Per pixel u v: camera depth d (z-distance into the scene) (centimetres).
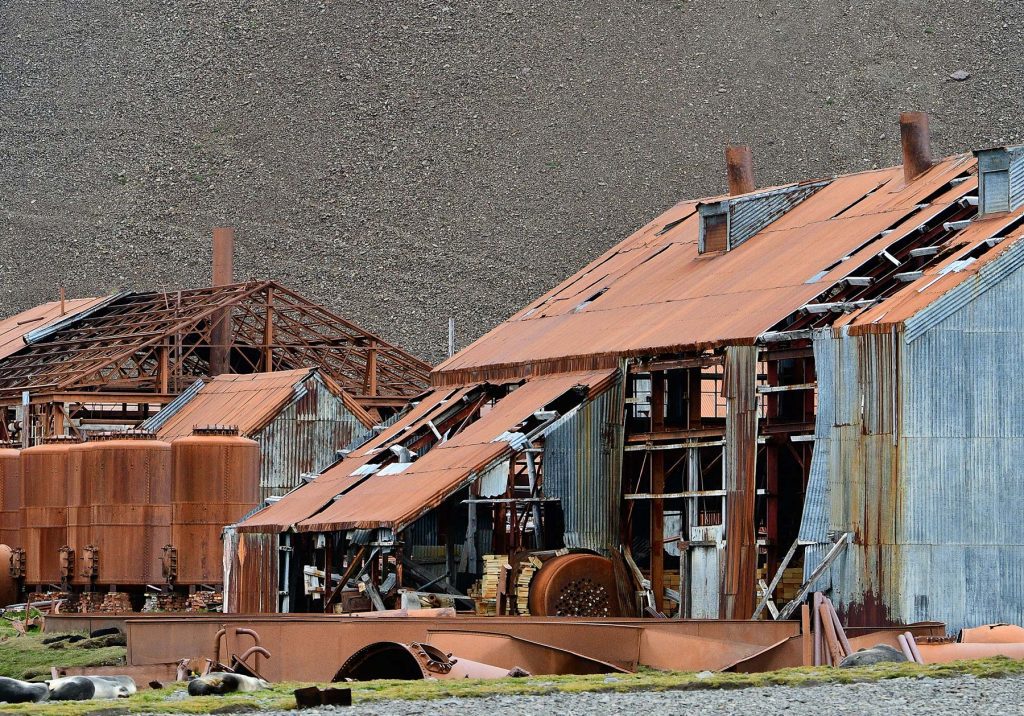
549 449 15225
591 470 15375
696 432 14750
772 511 14362
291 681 10450
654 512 15162
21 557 19562
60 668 10288
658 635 10350
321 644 10706
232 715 7825
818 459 13125
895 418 12500
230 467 18450
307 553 17850
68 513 19062
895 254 14462
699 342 14375
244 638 10794
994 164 14188
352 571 15600
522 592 14600
